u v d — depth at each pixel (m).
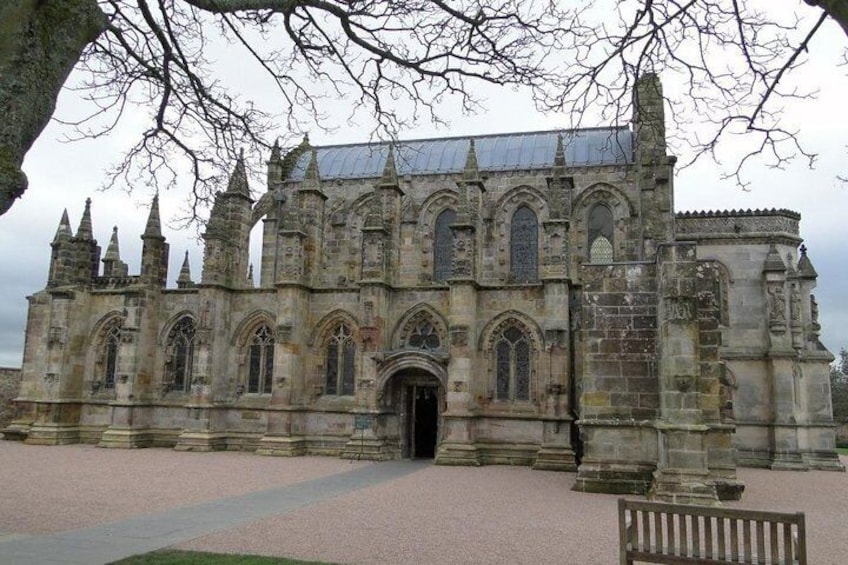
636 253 55.53
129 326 54.41
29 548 19.08
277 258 63.94
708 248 56.06
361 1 16.62
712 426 32.41
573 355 46.75
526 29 17.09
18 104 8.59
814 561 19.41
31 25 8.89
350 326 51.88
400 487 34.12
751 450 52.62
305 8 16.91
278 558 17.89
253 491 31.72
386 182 52.25
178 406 54.34
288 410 49.59
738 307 54.75
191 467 40.94
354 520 24.61
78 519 23.91
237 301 54.56
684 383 29.95
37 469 38.34
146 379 54.88
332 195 64.69
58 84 9.36
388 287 50.50
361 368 48.66
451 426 45.84
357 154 68.56
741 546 21.36
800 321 53.81
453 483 36.09
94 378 57.81
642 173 47.34
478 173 56.81
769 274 53.97
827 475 46.84
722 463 32.12
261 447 49.34
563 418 44.16
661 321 31.94
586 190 57.78
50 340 56.53
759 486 38.69
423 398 53.66
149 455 47.72
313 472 39.88
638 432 33.34
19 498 28.14
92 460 43.78
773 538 13.58
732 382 53.62
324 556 18.69
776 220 55.56
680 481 29.23
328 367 52.31
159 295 56.41
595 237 57.78
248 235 57.78
